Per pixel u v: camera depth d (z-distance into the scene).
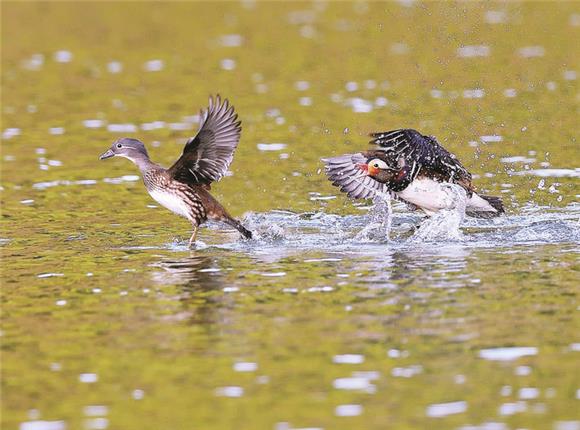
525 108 25.00
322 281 13.33
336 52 33.31
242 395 9.91
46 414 9.64
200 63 32.34
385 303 12.34
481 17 37.91
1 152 22.70
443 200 16.06
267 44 35.09
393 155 16.14
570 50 31.80
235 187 19.34
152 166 15.67
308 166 20.73
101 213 17.89
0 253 15.27
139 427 9.34
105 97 28.22
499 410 9.45
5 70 32.00
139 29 38.59
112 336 11.51
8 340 11.48
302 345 11.05
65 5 43.59
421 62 31.17
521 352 10.70
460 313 11.91
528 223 16.31
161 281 13.54
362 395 9.82
